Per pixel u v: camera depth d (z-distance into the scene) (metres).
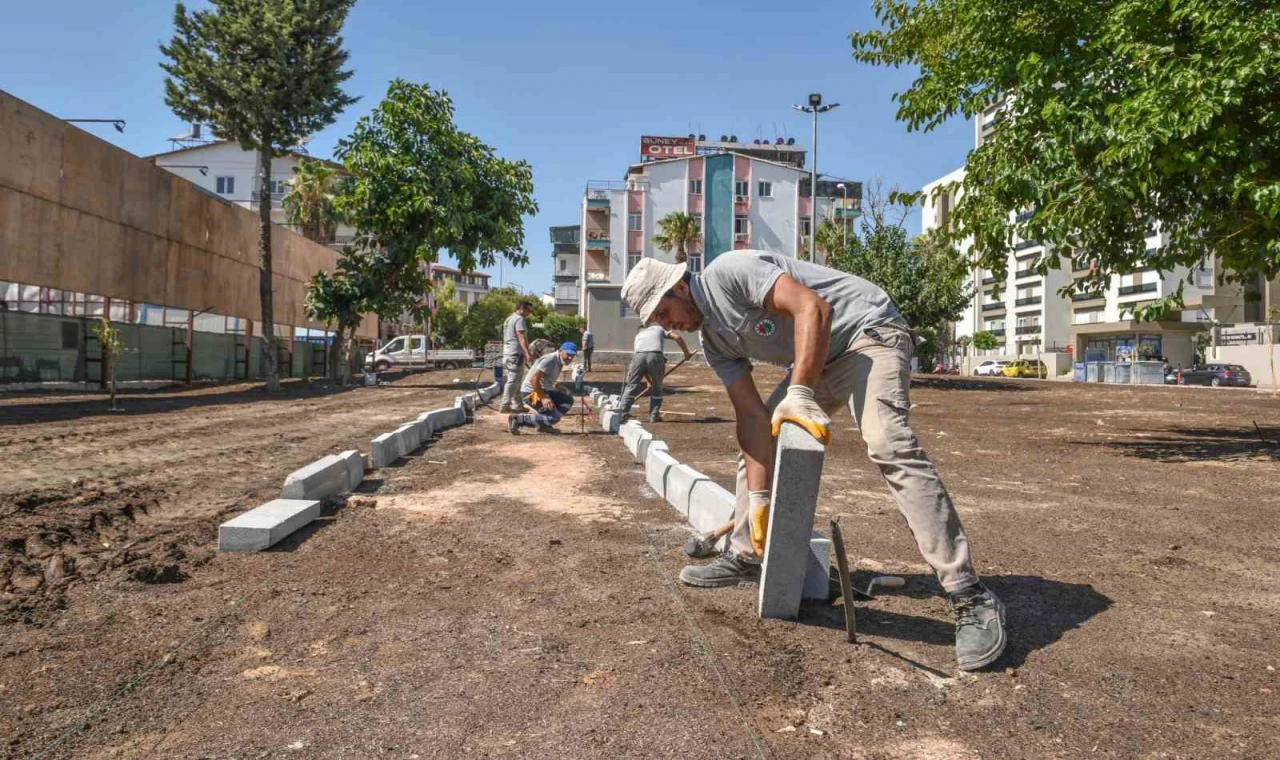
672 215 53.84
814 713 2.15
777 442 2.84
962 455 8.44
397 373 32.97
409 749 1.93
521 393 11.89
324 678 2.37
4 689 2.28
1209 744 2.00
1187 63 7.75
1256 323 40.25
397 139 19.98
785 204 55.41
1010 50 9.37
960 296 26.38
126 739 1.98
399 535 4.31
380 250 21.47
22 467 6.38
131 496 5.18
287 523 4.21
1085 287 10.06
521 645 2.65
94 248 17.05
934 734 2.04
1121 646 2.70
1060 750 1.96
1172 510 5.29
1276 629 2.89
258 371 26.14
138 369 19.34
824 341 2.59
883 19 11.25
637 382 11.34
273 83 18.66
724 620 2.92
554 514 4.91
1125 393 22.56
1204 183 7.94
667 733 2.01
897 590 3.34
